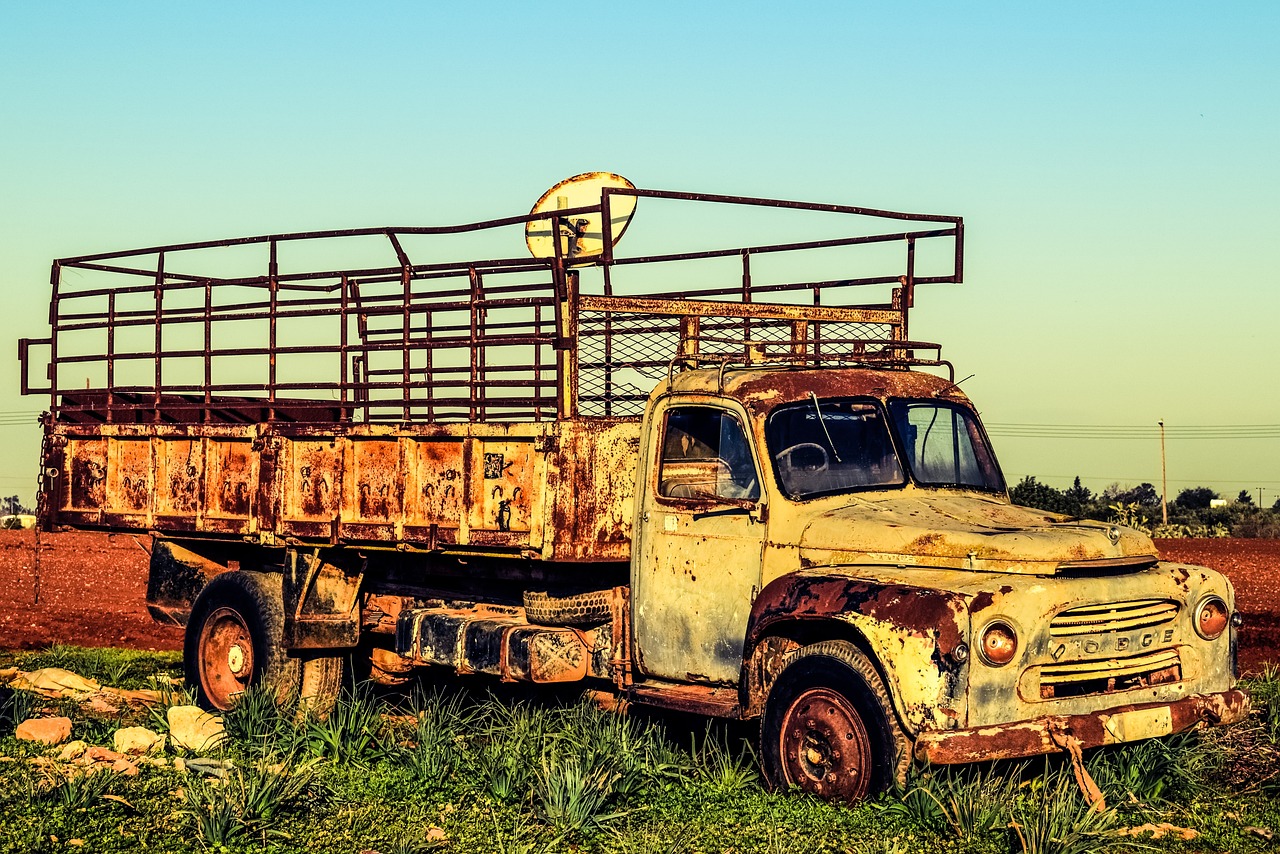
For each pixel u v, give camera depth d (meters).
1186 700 7.73
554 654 9.27
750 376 8.60
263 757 8.72
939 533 7.58
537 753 8.63
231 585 11.01
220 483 11.12
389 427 9.83
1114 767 7.88
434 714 9.46
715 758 8.47
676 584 8.61
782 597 7.70
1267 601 21.36
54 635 17.73
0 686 11.06
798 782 7.65
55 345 12.40
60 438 12.31
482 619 9.94
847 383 8.74
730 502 8.33
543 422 8.84
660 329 9.59
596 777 7.62
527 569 9.62
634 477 9.11
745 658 7.96
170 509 11.52
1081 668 7.42
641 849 6.74
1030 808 7.09
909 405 8.88
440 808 7.57
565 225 10.83
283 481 10.61
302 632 10.58
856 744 7.37
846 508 8.15
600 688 10.27
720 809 7.46
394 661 11.39
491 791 7.86
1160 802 7.60
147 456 11.66
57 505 12.34
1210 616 7.98
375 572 11.12
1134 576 7.67
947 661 6.97
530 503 8.89
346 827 7.19
